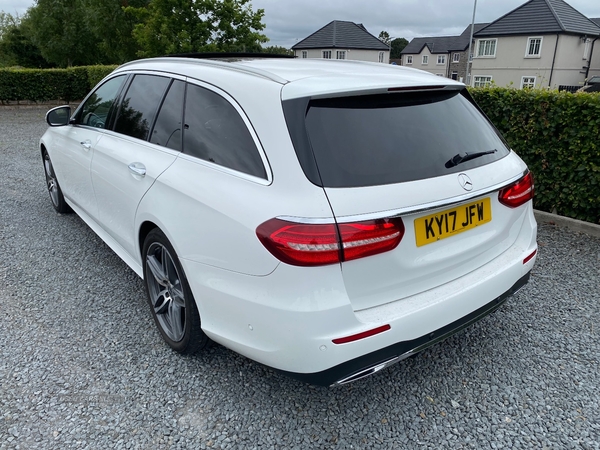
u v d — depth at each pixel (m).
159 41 16.86
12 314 3.24
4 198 5.95
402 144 2.12
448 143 2.28
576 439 2.21
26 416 2.31
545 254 4.32
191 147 2.53
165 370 2.66
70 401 2.42
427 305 2.09
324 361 1.91
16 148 9.62
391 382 2.60
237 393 2.49
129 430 2.24
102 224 3.64
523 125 5.29
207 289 2.23
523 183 2.59
